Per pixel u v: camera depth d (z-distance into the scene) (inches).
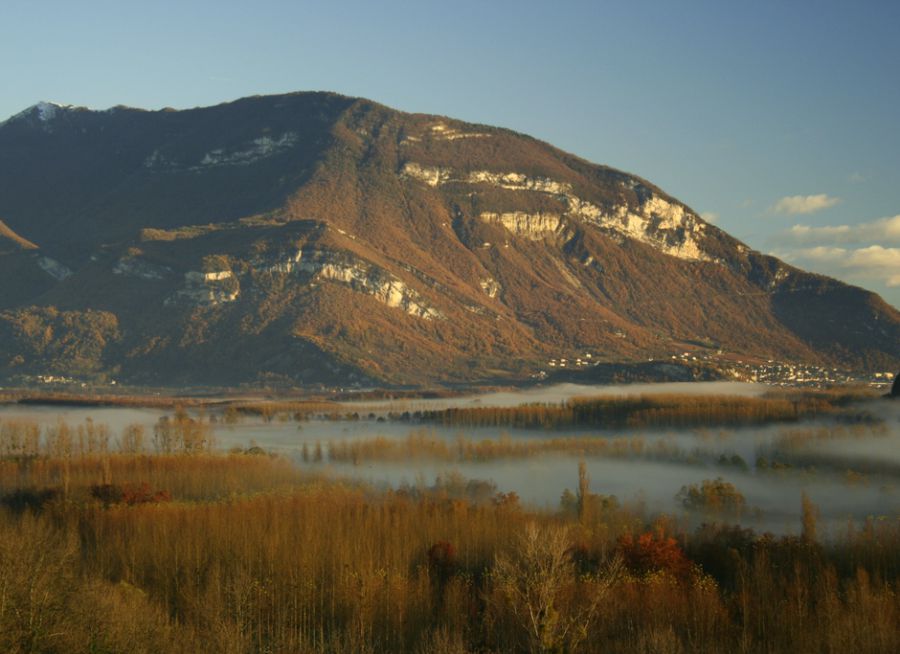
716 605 5339.6
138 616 4810.5
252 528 6466.5
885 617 5113.2
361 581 5664.4
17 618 4222.4
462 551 6535.4
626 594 5408.5
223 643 4702.3
